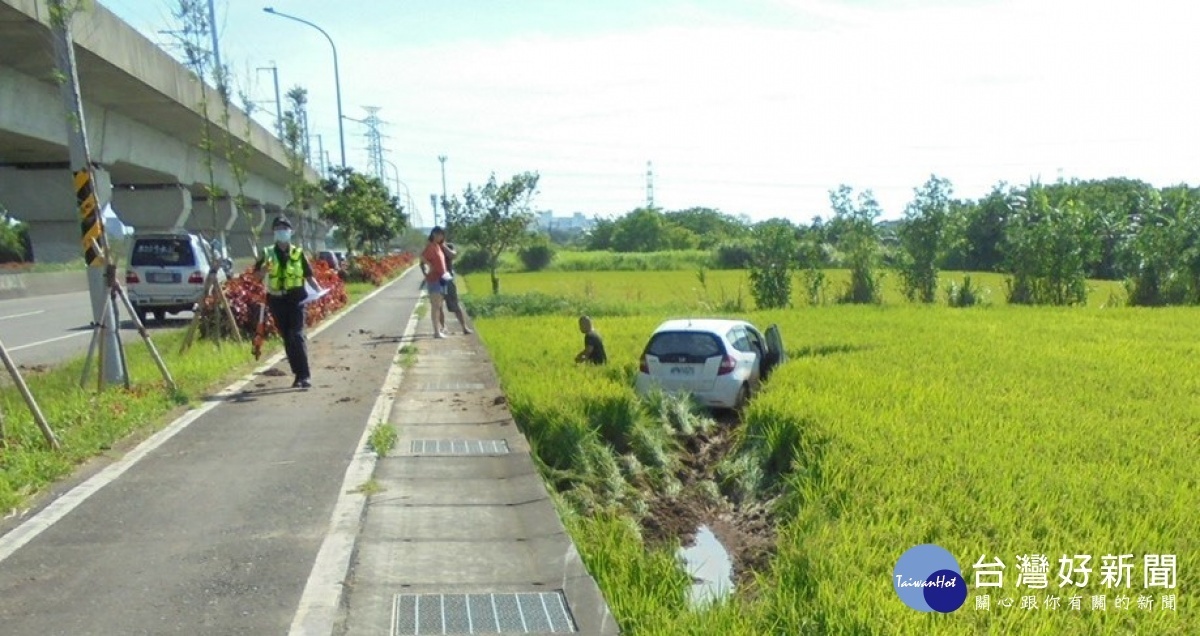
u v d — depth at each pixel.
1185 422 9.83
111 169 33.31
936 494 7.21
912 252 34.16
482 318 24.33
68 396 9.73
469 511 6.80
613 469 9.73
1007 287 33.75
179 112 28.94
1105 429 9.30
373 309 26.16
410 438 9.11
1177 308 27.75
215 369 12.45
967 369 13.64
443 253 18.42
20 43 19.19
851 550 6.04
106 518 6.44
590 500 8.98
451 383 12.52
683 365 12.69
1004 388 11.88
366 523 6.46
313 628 4.76
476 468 8.01
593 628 4.88
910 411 10.21
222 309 16.12
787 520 7.98
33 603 5.02
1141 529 6.25
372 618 4.93
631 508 9.05
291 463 7.96
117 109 28.36
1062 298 32.56
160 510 6.62
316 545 5.95
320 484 7.34
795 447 9.31
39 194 33.75
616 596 5.63
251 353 14.38
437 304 18.05
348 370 13.48
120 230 45.97
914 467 7.89
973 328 20.61
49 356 15.74
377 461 8.12
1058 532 6.24
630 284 46.12
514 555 5.93
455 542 6.14
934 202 33.66
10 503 6.56
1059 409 10.37
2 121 21.56
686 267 72.94
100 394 9.90
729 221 133.25
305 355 11.70
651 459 10.38
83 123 10.47
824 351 16.83
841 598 5.25
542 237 69.81
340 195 49.91
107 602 5.04
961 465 7.89
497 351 15.86
